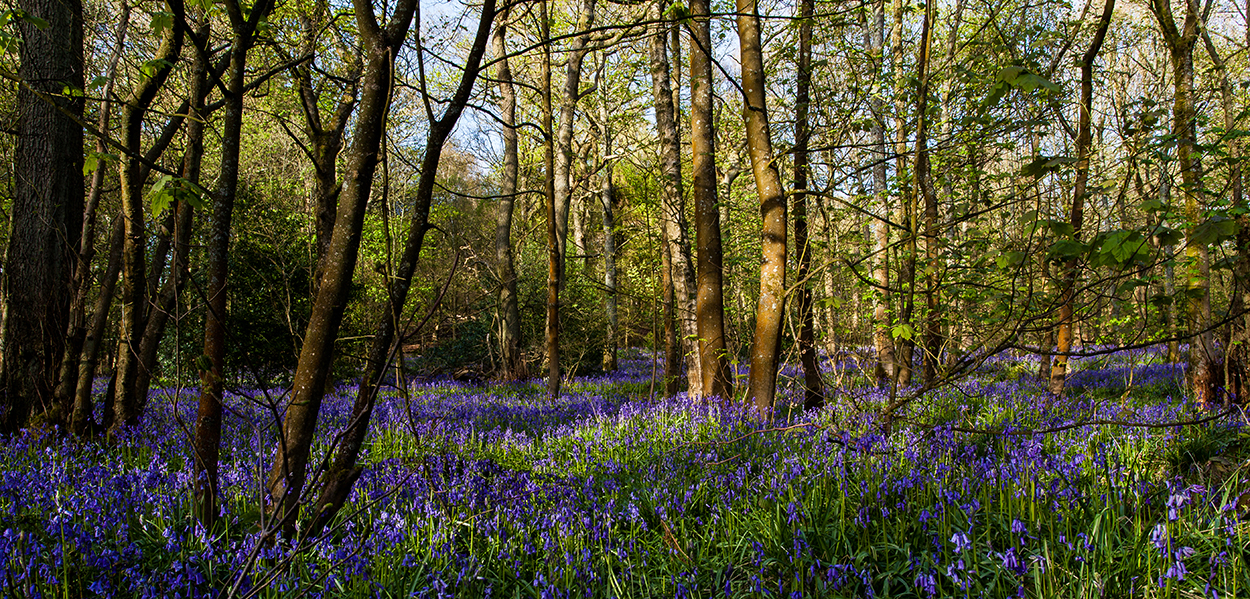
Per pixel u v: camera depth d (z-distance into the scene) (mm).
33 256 6977
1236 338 7652
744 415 8266
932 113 7980
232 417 7871
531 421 9500
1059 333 9219
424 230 4004
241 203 13148
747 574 3877
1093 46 7598
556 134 19141
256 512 3486
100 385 14094
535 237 27203
